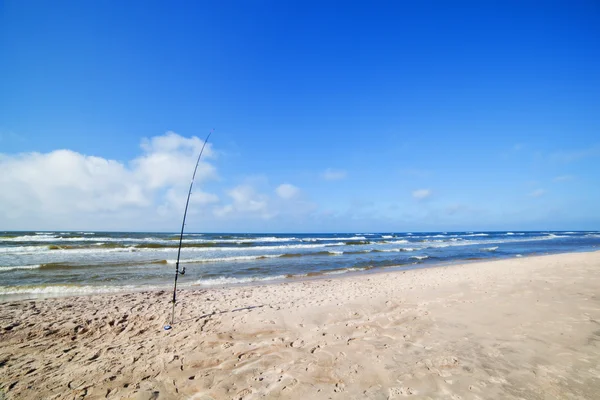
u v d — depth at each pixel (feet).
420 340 15.33
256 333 16.99
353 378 11.62
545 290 25.12
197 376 12.10
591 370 11.51
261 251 78.64
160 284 35.22
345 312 20.95
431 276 38.47
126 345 15.67
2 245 74.90
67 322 19.81
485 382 10.93
